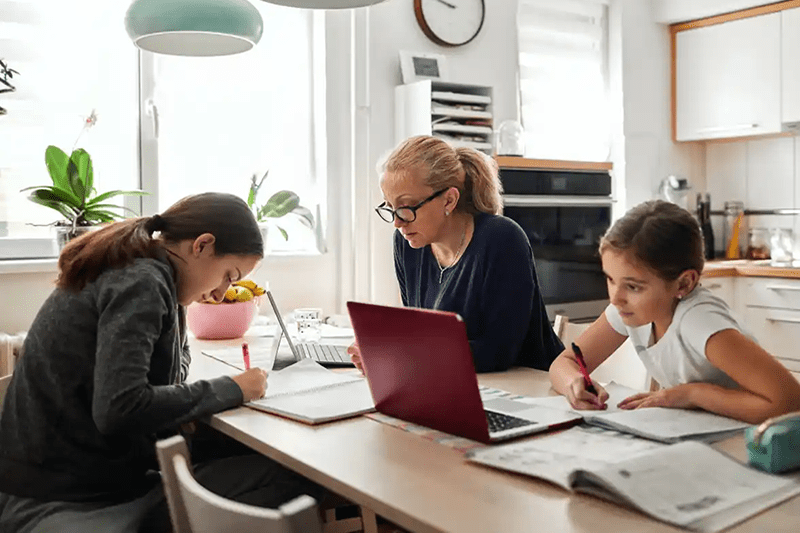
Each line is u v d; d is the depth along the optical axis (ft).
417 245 6.57
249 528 2.84
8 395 4.88
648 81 13.99
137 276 4.75
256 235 5.31
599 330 5.58
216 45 7.55
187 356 6.19
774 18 12.64
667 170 14.35
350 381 5.60
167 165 10.32
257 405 4.90
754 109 13.02
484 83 12.39
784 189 13.78
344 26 11.18
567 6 13.30
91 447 4.77
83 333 4.69
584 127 13.71
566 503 3.13
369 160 11.34
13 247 9.18
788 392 4.08
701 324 4.47
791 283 11.93
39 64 9.36
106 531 4.36
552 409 4.60
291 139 11.23
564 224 11.84
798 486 3.22
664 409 4.46
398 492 3.30
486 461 3.63
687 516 2.90
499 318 6.16
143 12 6.74
